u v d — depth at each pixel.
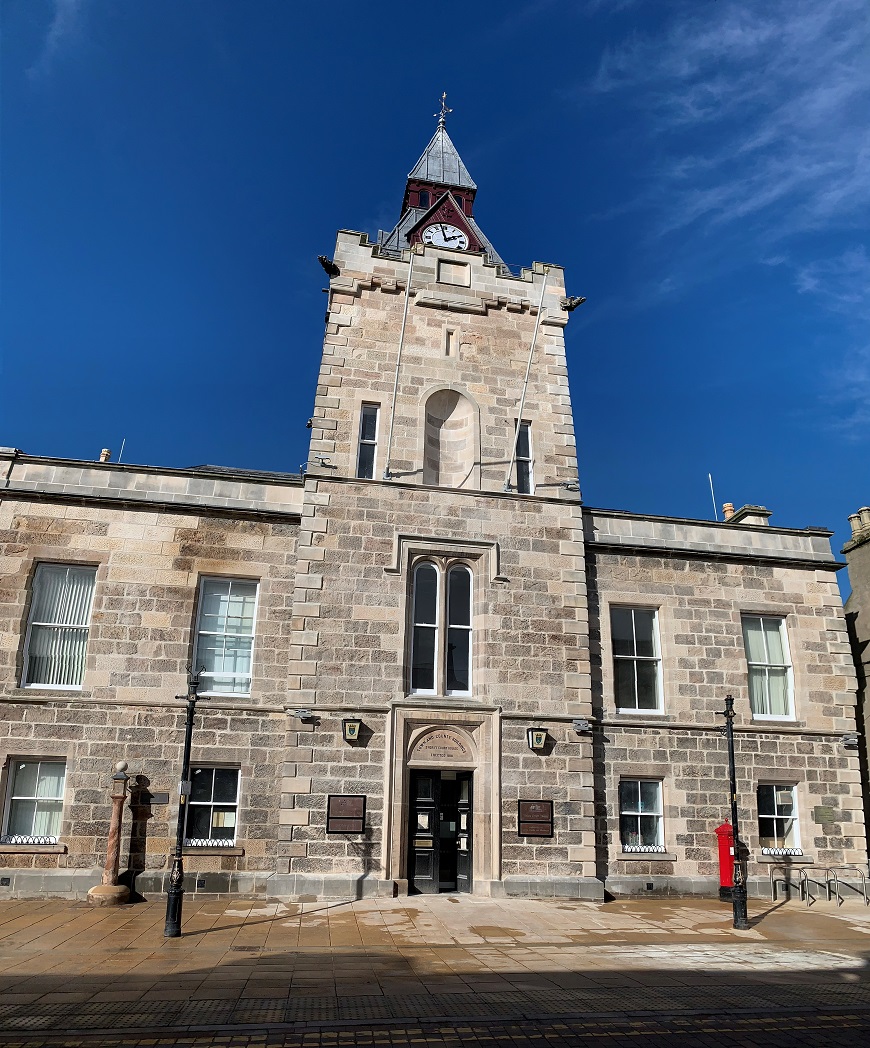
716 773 19.27
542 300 21.72
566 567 19.23
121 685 17.09
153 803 16.56
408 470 19.27
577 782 17.67
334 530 18.16
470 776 17.58
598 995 9.81
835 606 21.48
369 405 19.86
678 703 19.64
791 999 9.87
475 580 18.77
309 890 15.77
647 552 20.48
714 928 14.65
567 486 19.92
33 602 17.47
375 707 17.06
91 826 16.25
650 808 18.98
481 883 16.61
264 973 10.51
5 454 17.89
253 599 18.56
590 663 19.22
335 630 17.44
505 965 11.29
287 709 16.73
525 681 18.09
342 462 18.89
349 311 20.34
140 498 18.12
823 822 19.56
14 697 16.55
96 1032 8.10
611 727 19.06
